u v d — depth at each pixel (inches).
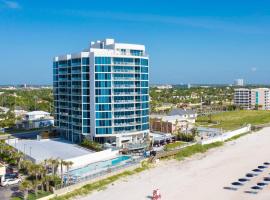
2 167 4210.1
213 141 6988.2
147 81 6461.6
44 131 7436.0
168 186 4315.9
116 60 5989.2
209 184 4399.6
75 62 6259.8
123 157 5423.2
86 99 6102.4
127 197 3932.1
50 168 4421.8
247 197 3919.8
